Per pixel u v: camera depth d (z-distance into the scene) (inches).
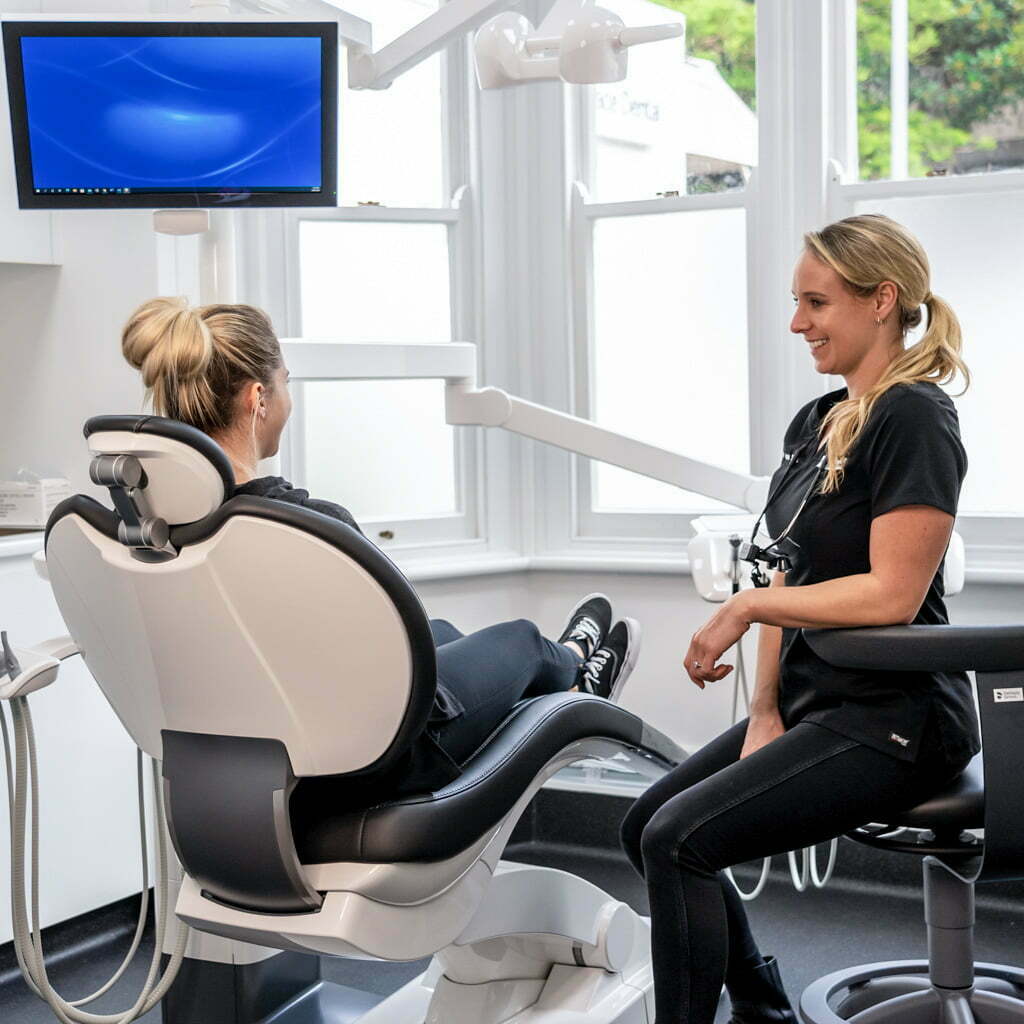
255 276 116.3
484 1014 79.1
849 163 114.7
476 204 122.7
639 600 121.6
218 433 62.3
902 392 65.7
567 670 79.7
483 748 67.5
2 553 97.0
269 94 83.7
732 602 67.2
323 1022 88.7
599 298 125.4
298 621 55.5
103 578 58.9
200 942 86.6
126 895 108.0
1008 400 111.0
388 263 122.3
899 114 113.3
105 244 108.3
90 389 110.2
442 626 82.7
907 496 63.5
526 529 126.3
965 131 111.3
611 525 125.3
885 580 63.8
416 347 86.2
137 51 82.6
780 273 115.2
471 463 125.4
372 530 121.6
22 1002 94.7
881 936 101.7
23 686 68.0
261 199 85.4
